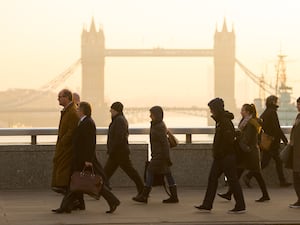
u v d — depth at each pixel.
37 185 21.11
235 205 17.00
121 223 15.45
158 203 18.67
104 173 18.33
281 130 21.91
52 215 16.56
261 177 18.95
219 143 16.88
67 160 17.11
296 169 17.77
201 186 21.88
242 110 18.80
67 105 17.19
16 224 15.30
